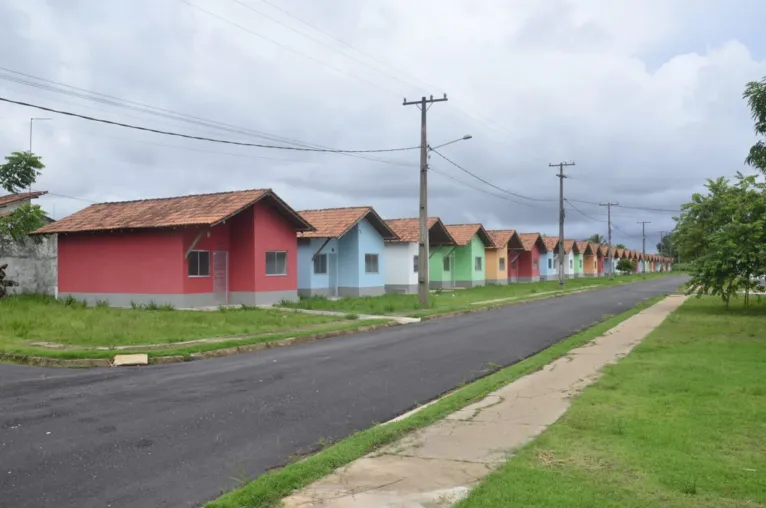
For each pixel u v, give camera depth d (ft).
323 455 19.35
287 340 50.37
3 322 54.29
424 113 85.71
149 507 15.94
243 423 24.48
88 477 18.08
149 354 41.22
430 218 125.39
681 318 69.00
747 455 18.47
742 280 75.41
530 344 49.34
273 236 85.81
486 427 22.80
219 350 44.19
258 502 15.56
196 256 78.84
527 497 15.03
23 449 20.68
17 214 83.92
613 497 15.06
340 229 99.09
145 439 22.03
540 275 219.41
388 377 34.88
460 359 41.65
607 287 165.48
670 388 28.66
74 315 62.18
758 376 31.40
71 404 27.48
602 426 22.00
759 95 46.60
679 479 16.25
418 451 19.83
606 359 39.22
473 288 145.28
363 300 95.55
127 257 79.30
